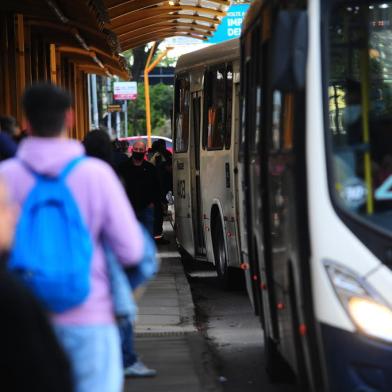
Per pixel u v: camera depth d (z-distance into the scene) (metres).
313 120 11.91
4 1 37.50
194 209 32.41
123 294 9.26
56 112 9.17
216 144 28.84
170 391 15.93
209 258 30.72
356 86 12.78
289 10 13.14
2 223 7.00
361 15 12.52
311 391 12.68
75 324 8.95
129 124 153.75
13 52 41.38
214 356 19.31
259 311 17.55
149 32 61.00
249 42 18.19
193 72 31.86
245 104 18.80
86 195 9.09
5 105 39.03
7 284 6.46
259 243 16.28
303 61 11.34
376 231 11.51
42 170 9.04
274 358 16.84
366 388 11.12
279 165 13.73
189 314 23.83
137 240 9.25
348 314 11.24
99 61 70.38
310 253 11.73
